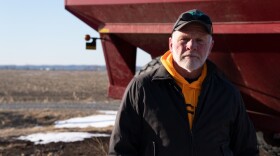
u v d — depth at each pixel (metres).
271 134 6.43
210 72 2.73
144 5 5.69
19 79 77.94
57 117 18.95
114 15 6.31
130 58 6.94
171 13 5.53
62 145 8.49
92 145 8.38
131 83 2.78
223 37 5.25
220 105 2.73
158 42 6.27
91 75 112.19
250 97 5.88
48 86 54.06
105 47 7.00
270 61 5.11
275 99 5.59
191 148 2.66
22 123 17.91
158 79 2.69
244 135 2.94
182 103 2.67
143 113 2.71
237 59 5.47
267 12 4.65
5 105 26.55
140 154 2.81
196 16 2.61
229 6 4.87
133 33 6.28
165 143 2.66
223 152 2.75
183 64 2.64
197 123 2.67
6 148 8.29
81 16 6.80
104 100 32.50
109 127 12.60
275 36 4.73
